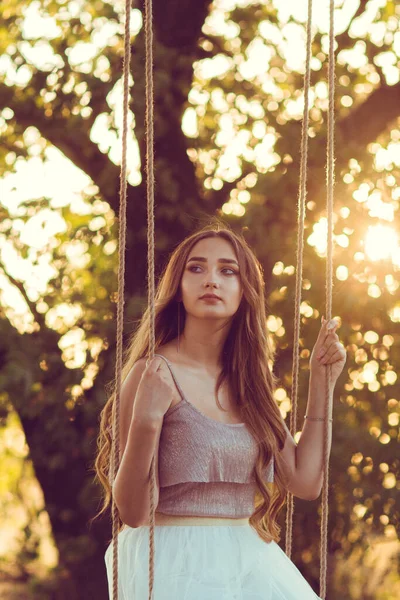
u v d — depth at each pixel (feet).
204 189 25.68
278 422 9.44
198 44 26.40
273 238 24.09
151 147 9.06
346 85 25.57
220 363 9.37
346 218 24.34
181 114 24.90
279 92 26.58
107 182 25.36
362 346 24.52
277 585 8.83
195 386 9.04
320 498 24.32
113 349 25.29
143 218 25.22
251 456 8.97
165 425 8.76
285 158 24.91
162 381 8.51
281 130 25.13
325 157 24.80
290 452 9.71
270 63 26.73
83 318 26.03
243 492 8.97
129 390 9.07
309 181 24.59
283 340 24.22
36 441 26.27
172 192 24.23
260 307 9.52
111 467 9.19
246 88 26.50
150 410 8.39
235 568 8.58
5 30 27.27
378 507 23.93
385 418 24.31
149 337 8.79
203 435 8.69
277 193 24.30
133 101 24.07
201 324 9.24
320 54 26.30
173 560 8.48
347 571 25.77
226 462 8.77
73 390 25.34
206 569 8.44
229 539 8.74
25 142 27.45
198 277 9.20
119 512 8.45
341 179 24.70
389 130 26.61
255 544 8.93
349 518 24.43
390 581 26.18
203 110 26.32
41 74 25.98
